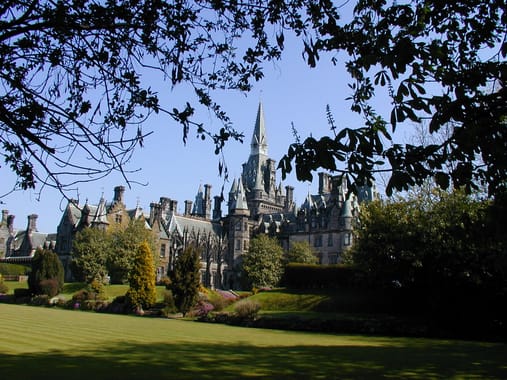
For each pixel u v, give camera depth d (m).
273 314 34.09
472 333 27.33
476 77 6.84
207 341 20.08
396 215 31.48
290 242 96.50
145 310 42.69
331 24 7.70
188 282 39.25
